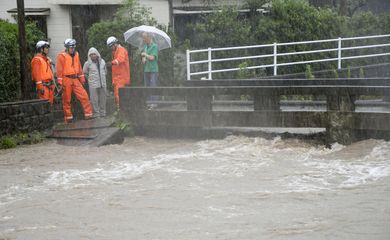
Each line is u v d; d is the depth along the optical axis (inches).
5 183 514.3
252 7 1120.8
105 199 463.2
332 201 441.1
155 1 1037.2
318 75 1032.8
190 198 458.9
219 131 679.1
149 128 703.1
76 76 727.1
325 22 1138.7
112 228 399.9
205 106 675.4
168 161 577.9
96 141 647.8
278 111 642.8
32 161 582.2
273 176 515.8
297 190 472.4
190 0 1090.7
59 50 1037.2
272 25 1093.1
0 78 738.8
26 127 659.4
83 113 773.3
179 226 398.0
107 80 913.5
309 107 753.0
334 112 616.4
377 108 716.7
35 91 794.2
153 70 794.8
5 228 408.2
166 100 833.5
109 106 806.5
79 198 468.1
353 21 1208.8
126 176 527.8
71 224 411.2
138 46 840.3
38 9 1023.0
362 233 374.9
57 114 768.3
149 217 418.9
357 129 608.1
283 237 371.9
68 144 647.1
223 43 1060.5
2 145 630.5
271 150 608.7
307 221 399.5
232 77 1051.3
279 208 429.1
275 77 970.1
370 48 1198.9
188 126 682.8
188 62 880.9
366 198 445.7
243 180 505.4
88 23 1040.2
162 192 476.7
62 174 538.0
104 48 919.0
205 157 590.6
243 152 605.3
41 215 432.1
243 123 658.2
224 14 1069.8
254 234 378.6
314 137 642.2
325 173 520.7
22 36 695.1
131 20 940.6
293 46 1098.1
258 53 1082.1
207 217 414.3
